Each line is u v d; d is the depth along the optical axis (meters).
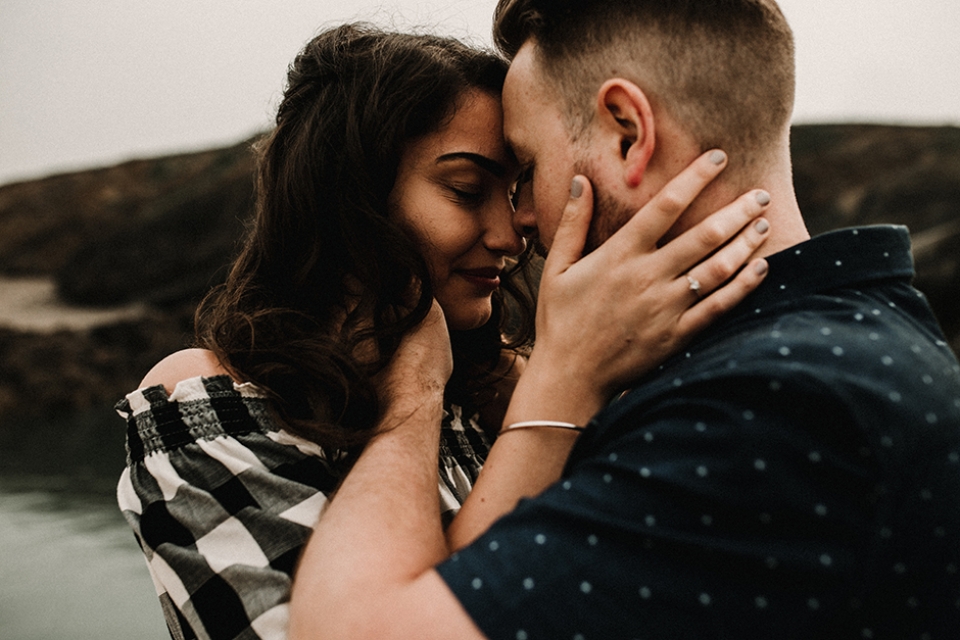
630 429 0.84
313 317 1.28
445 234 1.30
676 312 0.95
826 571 0.71
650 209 0.96
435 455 1.12
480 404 1.60
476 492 0.99
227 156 40.22
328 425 1.11
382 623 0.78
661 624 0.72
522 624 0.73
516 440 1.00
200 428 1.16
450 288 1.37
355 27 1.42
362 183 1.27
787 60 0.99
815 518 0.72
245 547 1.07
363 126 1.28
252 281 1.39
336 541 0.90
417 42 1.33
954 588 0.77
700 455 0.75
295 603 0.87
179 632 1.10
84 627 6.67
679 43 0.96
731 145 0.96
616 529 0.74
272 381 1.19
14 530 9.89
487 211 1.34
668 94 0.97
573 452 0.90
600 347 0.99
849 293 0.88
